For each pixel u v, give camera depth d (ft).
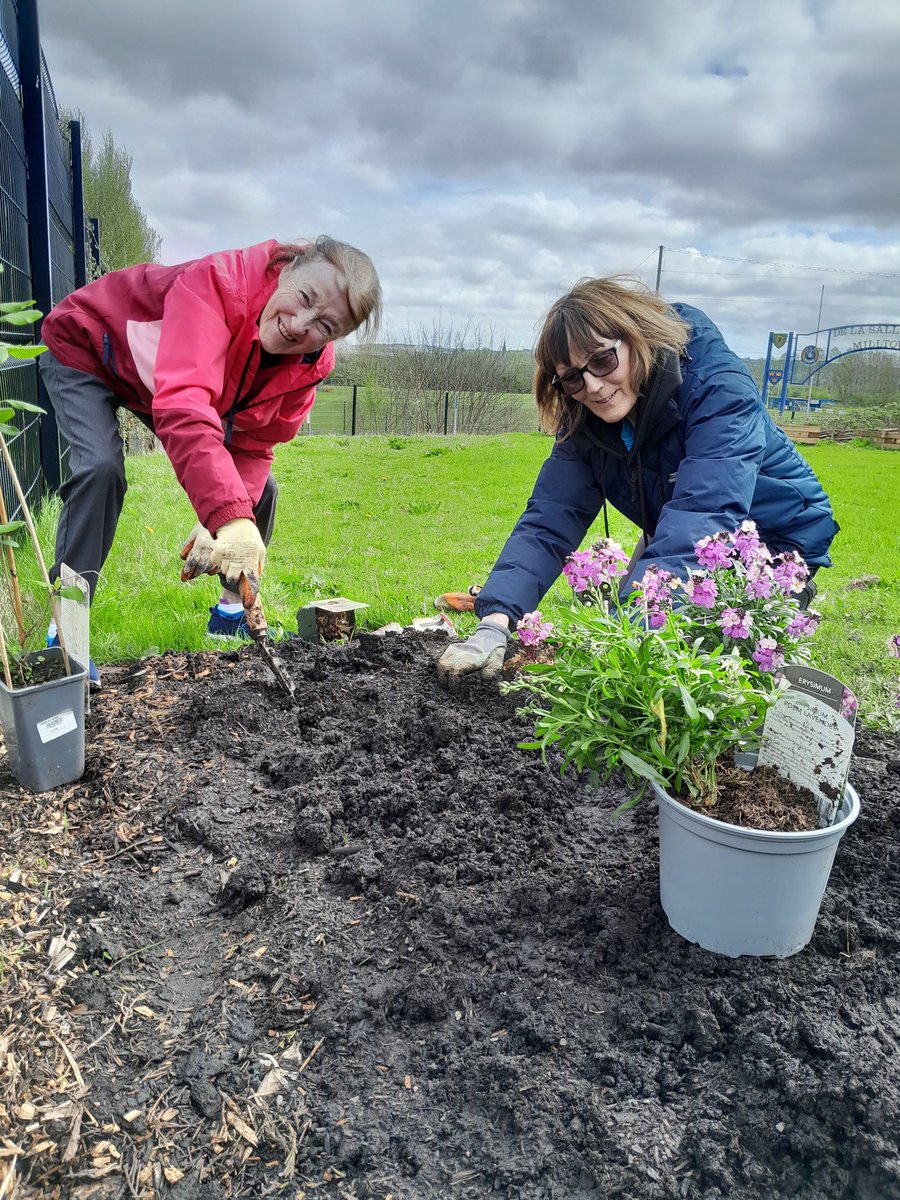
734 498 8.39
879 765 9.15
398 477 41.19
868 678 11.89
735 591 7.63
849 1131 4.84
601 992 5.91
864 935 6.35
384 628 13.56
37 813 8.11
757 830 5.61
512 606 10.09
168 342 8.85
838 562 22.07
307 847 7.68
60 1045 5.66
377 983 6.11
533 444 61.67
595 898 6.75
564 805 8.18
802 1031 5.41
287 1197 4.78
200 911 7.04
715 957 6.06
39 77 20.22
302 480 39.29
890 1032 5.49
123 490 9.87
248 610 9.01
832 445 52.70
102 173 60.75
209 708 9.83
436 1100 5.27
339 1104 5.29
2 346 6.51
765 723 6.29
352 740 9.32
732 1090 5.14
